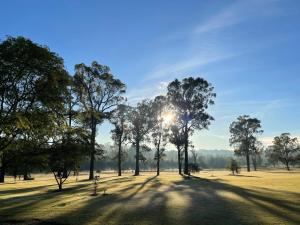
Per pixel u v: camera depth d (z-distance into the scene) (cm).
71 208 1998
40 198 2620
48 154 2245
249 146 11269
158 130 7719
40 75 2147
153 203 2139
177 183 3984
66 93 2309
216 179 4925
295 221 1550
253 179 4822
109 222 1585
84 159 2911
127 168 16000
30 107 2127
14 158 2111
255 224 1497
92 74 5481
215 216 1688
